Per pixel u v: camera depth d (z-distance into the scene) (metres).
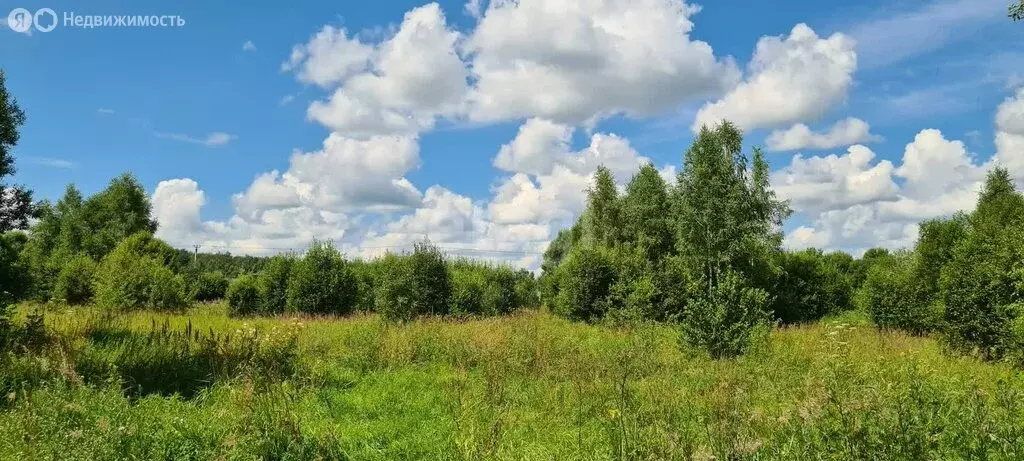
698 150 34.03
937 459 4.57
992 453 4.82
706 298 13.86
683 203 34.12
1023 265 13.06
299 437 6.11
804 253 33.72
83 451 5.18
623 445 5.54
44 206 11.71
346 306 25.03
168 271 25.09
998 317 13.26
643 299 22.16
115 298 23.08
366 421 8.07
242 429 6.00
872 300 24.88
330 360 12.21
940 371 8.77
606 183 40.47
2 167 10.88
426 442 7.01
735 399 7.08
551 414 7.96
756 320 13.52
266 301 25.38
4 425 5.74
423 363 12.75
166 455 5.62
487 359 12.12
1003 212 18.61
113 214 51.97
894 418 4.89
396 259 23.98
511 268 33.06
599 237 40.38
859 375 6.68
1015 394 5.87
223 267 62.28
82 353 9.39
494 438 6.46
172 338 11.95
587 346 15.39
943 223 22.61
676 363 12.20
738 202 33.28
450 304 24.58
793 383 9.30
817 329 18.70
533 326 17.84
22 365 8.05
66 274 27.08
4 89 10.87
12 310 10.63
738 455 5.17
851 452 4.70
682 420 7.08
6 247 11.35
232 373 9.41
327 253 25.12
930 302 21.45
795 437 5.25
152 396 7.69
